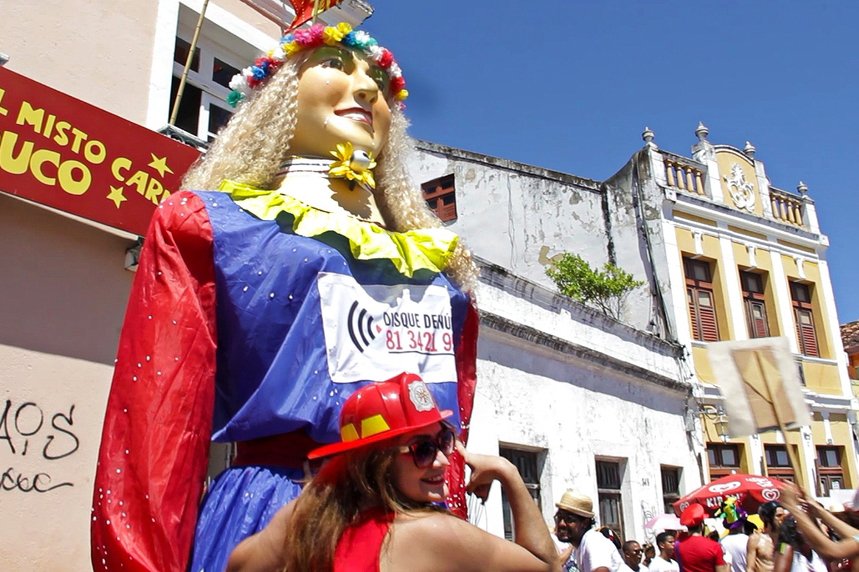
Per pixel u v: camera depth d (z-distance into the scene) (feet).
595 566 19.86
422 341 7.78
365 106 8.98
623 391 41.96
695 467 46.73
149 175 18.58
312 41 9.02
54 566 15.71
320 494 5.65
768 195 60.18
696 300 52.65
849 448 56.49
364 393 5.91
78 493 16.46
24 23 18.33
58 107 17.03
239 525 6.45
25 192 16.22
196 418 6.56
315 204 8.23
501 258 56.59
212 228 7.22
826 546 13.92
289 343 6.95
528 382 34.35
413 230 9.08
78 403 16.85
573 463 35.70
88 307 17.51
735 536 25.44
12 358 15.92
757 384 13.48
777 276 57.31
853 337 74.69
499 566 5.62
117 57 20.15
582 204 55.47
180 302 6.84
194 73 23.12
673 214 52.80
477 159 59.57
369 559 5.30
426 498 5.82
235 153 8.54
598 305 49.34
